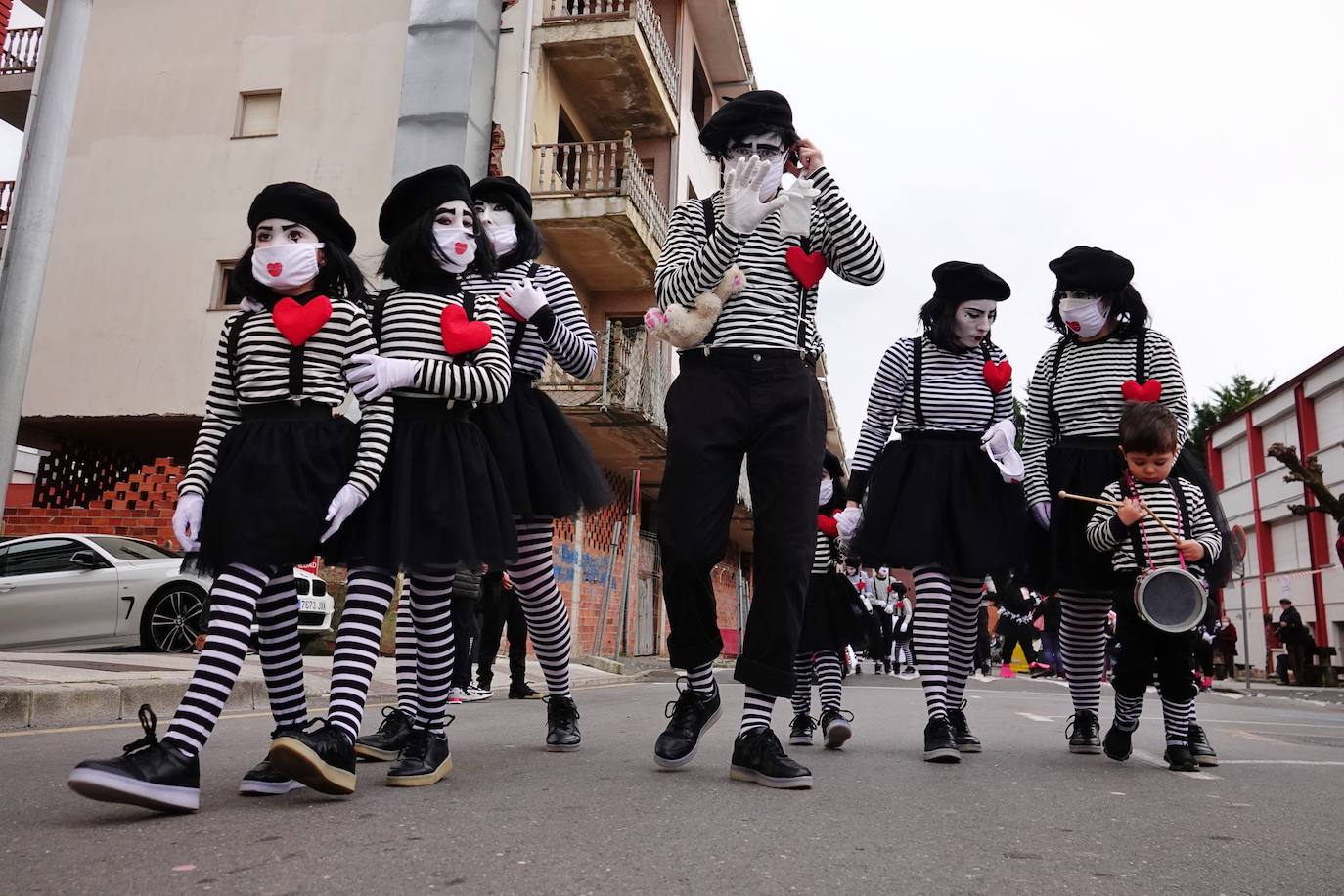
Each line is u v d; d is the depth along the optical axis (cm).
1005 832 284
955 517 441
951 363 459
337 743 293
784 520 344
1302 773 439
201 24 1583
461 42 1463
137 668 717
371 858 231
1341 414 2631
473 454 334
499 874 219
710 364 355
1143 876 240
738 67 2225
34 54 1788
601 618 1670
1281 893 229
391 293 343
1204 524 439
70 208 1559
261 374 304
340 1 1546
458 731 536
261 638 319
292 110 1530
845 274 369
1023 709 815
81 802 294
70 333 1527
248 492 290
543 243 432
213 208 1527
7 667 655
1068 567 459
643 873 224
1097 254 459
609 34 1553
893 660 1870
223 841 244
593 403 1459
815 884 220
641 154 1905
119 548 1081
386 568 308
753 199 336
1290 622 2311
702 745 462
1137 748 511
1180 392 461
